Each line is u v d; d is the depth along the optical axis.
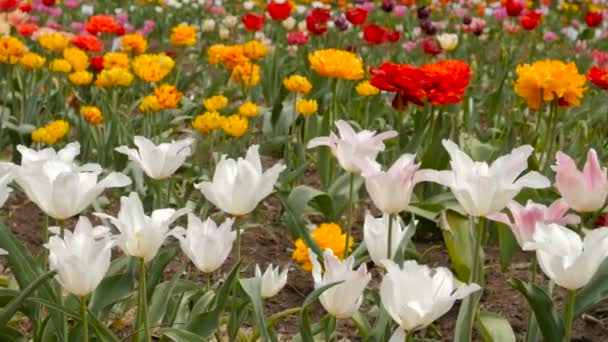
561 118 7.19
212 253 2.50
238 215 2.58
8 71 6.72
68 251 2.15
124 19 11.38
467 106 6.89
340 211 4.89
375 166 2.51
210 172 5.32
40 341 2.76
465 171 2.33
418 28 10.54
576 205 2.45
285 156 5.75
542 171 5.12
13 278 3.66
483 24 10.27
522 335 3.70
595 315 3.83
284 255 4.71
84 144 5.88
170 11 14.82
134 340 2.80
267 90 8.41
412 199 5.00
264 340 2.38
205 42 11.64
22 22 8.80
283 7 7.56
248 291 2.41
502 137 6.89
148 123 5.78
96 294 2.86
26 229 5.11
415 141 4.85
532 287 2.66
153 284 2.85
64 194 2.30
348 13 7.09
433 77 4.30
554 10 17.33
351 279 2.24
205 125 5.04
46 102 6.88
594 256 2.14
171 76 8.75
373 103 6.80
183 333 2.54
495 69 9.81
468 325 2.56
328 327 2.72
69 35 7.75
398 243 2.76
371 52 9.38
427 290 1.94
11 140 6.14
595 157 2.40
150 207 5.02
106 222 4.68
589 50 11.72
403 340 1.98
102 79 5.79
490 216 2.37
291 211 3.69
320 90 7.27
